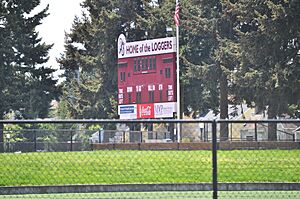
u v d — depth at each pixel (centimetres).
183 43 9656
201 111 10369
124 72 7425
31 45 9831
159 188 2095
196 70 8950
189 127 4675
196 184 2120
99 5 10800
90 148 2278
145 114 7200
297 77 7912
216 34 9038
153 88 7144
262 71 8112
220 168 2052
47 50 9881
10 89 9431
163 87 7056
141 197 2028
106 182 2034
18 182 2083
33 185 2091
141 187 2072
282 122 1418
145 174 2033
